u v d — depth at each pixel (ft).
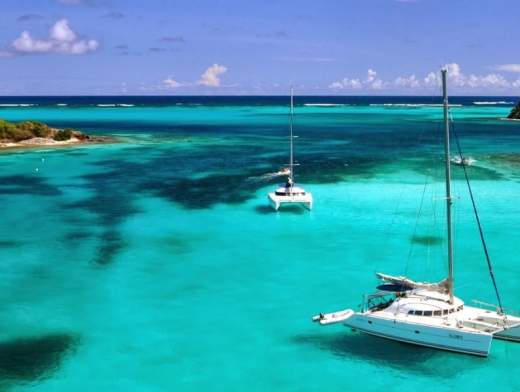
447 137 90.53
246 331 94.84
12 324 96.94
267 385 79.20
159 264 127.13
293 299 107.86
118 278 118.42
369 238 146.00
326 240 144.87
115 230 153.58
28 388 77.92
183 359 85.87
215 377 81.05
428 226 155.94
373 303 101.76
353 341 91.40
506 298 107.24
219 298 108.47
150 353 87.66
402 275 119.85
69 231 151.94
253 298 108.47
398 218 164.86
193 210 176.65
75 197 194.18
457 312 90.43
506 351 86.89
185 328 95.86
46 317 99.76
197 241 144.25
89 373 81.87
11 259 129.08
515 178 221.25
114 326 96.53
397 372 82.38
